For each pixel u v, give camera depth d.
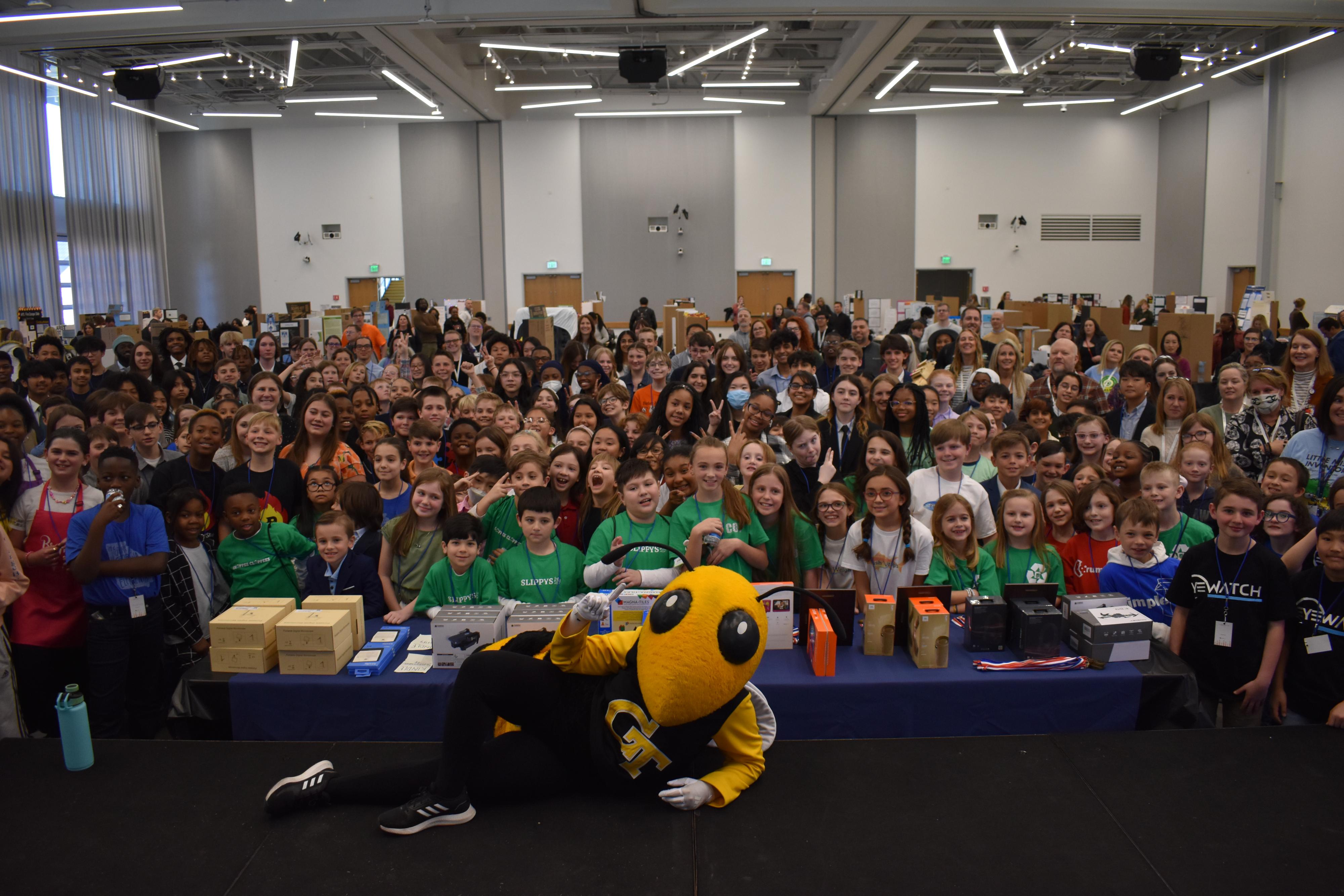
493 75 16.23
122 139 16.70
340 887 1.87
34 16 9.04
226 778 2.30
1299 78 14.41
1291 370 5.29
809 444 3.97
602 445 4.13
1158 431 4.79
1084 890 1.86
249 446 3.95
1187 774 2.30
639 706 2.03
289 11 10.48
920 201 17.83
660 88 17.02
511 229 17.83
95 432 3.94
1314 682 2.74
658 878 1.89
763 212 17.80
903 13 10.37
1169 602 3.09
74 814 2.14
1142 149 17.95
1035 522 3.30
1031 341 10.40
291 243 17.88
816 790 2.22
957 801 2.18
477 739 2.04
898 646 3.01
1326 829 2.07
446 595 3.27
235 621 2.85
